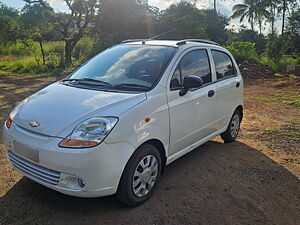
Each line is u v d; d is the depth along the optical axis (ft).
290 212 10.61
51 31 67.67
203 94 13.17
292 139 18.42
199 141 13.82
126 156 9.41
